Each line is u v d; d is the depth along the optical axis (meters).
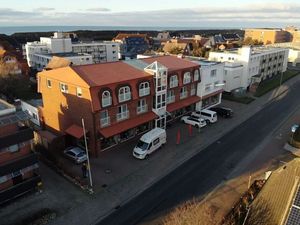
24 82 73.12
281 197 21.61
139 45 160.12
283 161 37.38
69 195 30.30
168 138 44.25
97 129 37.34
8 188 28.17
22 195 29.62
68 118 40.84
